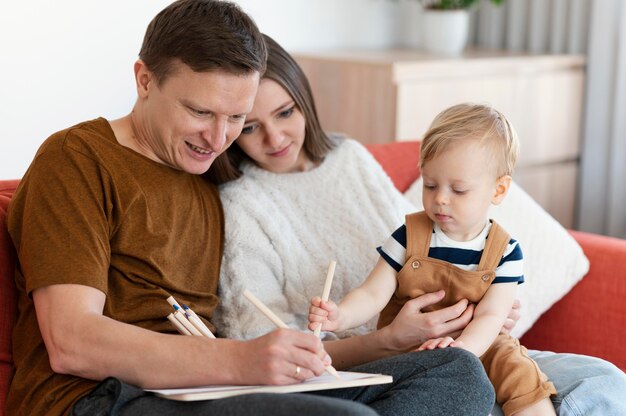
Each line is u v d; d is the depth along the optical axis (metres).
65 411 1.19
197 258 1.44
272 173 1.63
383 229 1.64
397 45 3.12
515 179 2.85
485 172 1.39
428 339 1.39
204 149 1.36
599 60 2.93
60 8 2.20
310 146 1.65
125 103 2.36
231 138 1.38
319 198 1.64
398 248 1.47
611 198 2.98
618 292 1.72
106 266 1.26
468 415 1.20
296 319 1.56
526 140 2.86
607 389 1.38
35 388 1.22
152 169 1.38
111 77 2.31
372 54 2.74
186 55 1.27
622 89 2.89
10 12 2.13
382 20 3.07
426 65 2.54
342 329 1.41
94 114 2.30
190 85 1.28
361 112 2.58
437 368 1.23
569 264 1.77
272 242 1.55
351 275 1.59
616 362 1.70
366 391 1.24
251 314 1.49
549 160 2.95
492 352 1.42
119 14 2.29
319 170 1.67
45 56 2.20
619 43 2.88
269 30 2.79
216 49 1.26
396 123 2.49
